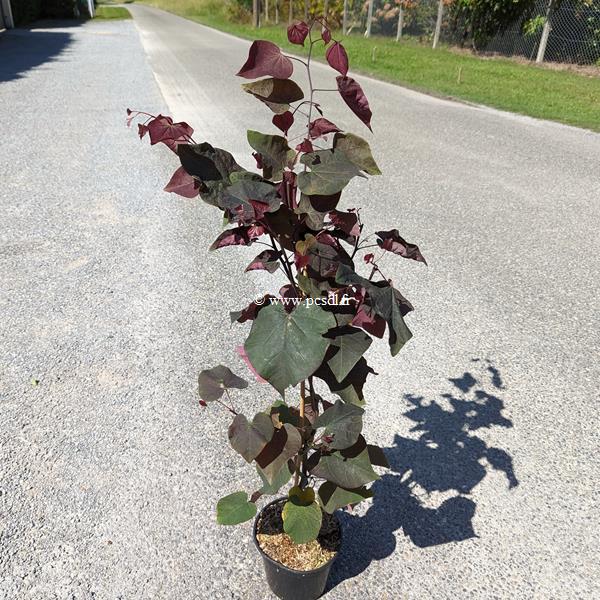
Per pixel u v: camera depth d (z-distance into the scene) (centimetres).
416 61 1636
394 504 260
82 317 391
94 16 3262
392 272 467
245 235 172
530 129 934
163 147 771
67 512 249
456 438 298
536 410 319
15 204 577
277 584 211
